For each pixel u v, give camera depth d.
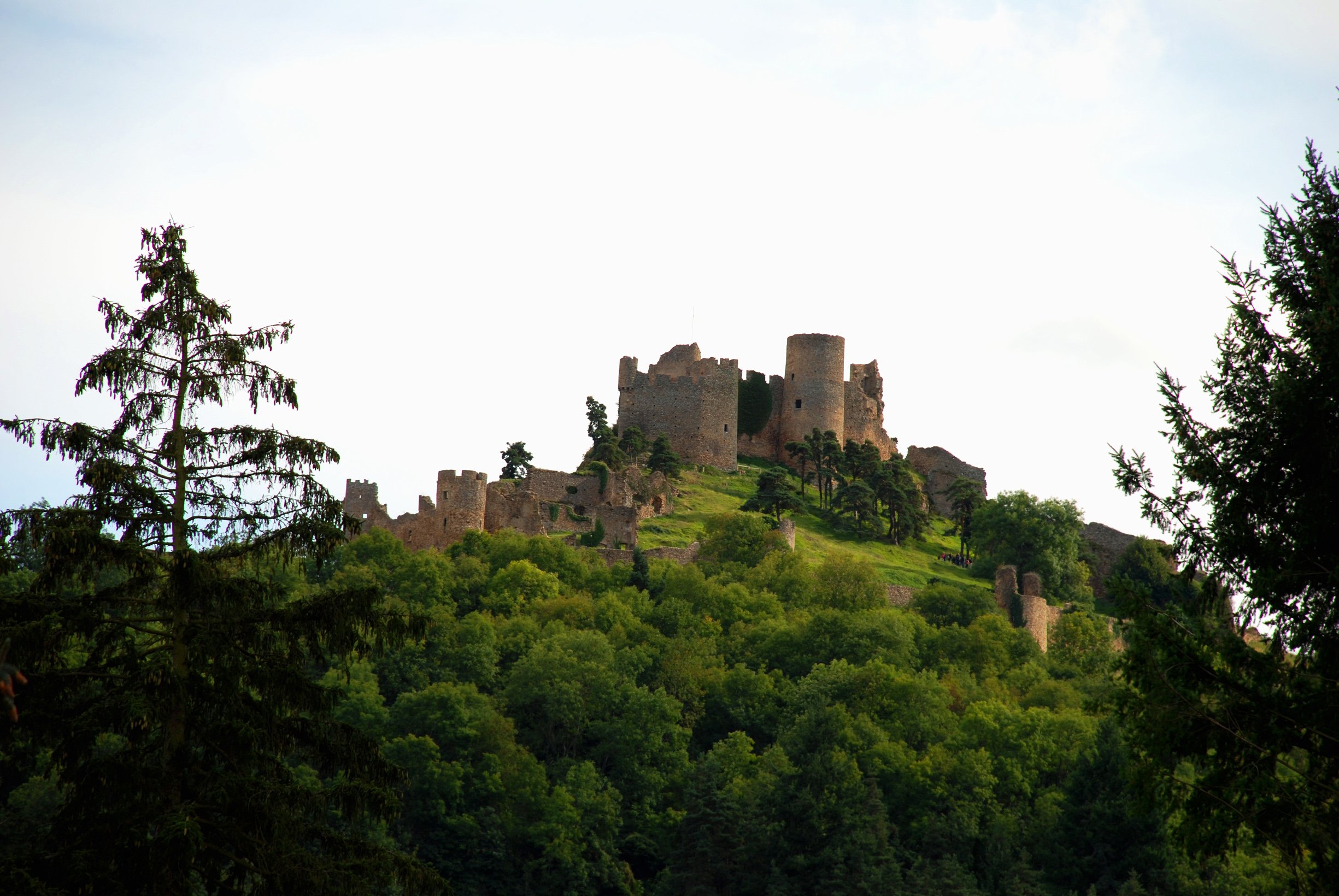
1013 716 99.25
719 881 83.94
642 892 86.94
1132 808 30.86
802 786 86.12
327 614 33.38
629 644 114.56
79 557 31.36
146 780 30.98
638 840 89.88
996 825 85.94
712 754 90.50
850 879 79.06
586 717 100.12
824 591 133.12
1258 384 31.67
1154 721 29.98
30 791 52.44
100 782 30.78
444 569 124.62
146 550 32.41
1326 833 27.92
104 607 33.38
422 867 33.59
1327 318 30.27
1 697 21.30
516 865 86.19
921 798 90.06
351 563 124.00
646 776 94.75
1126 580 32.22
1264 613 30.67
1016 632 128.50
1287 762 29.61
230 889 31.62
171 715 32.06
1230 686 29.92
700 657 112.62
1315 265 31.73
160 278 34.78
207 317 35.06
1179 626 31.64
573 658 103.88
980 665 121.62
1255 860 76.38
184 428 34.19
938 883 78.81
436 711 93.44
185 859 28.84
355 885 31.64
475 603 123.50
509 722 94.62
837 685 104.75
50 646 30.92
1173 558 32.19
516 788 89.81
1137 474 32.34
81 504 32.72
